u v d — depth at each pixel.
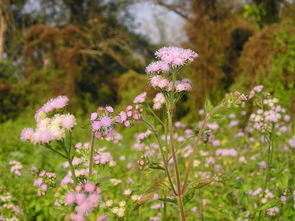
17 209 0.57
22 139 0.30
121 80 2.54
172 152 0.35
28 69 2.75
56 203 0.35
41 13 3.94
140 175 0.62
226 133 1.07
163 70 0.35
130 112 0.35
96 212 0.30
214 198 0.58
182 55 0.34
